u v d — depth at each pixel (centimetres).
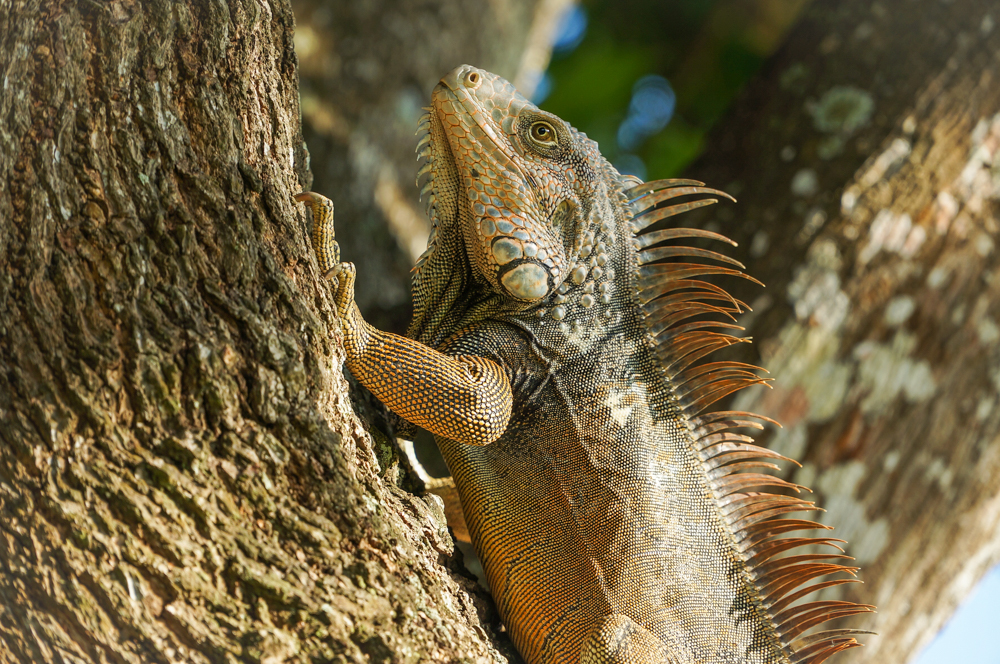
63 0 437
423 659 470
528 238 639
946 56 920
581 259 673
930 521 866
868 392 848
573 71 1531
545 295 647
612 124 1525
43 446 416
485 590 638
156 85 451
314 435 470
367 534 477
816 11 1016
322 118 1270
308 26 1343
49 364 419
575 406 648
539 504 635
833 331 845
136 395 428
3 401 415
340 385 520
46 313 419
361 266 1158
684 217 940
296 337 475
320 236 543
